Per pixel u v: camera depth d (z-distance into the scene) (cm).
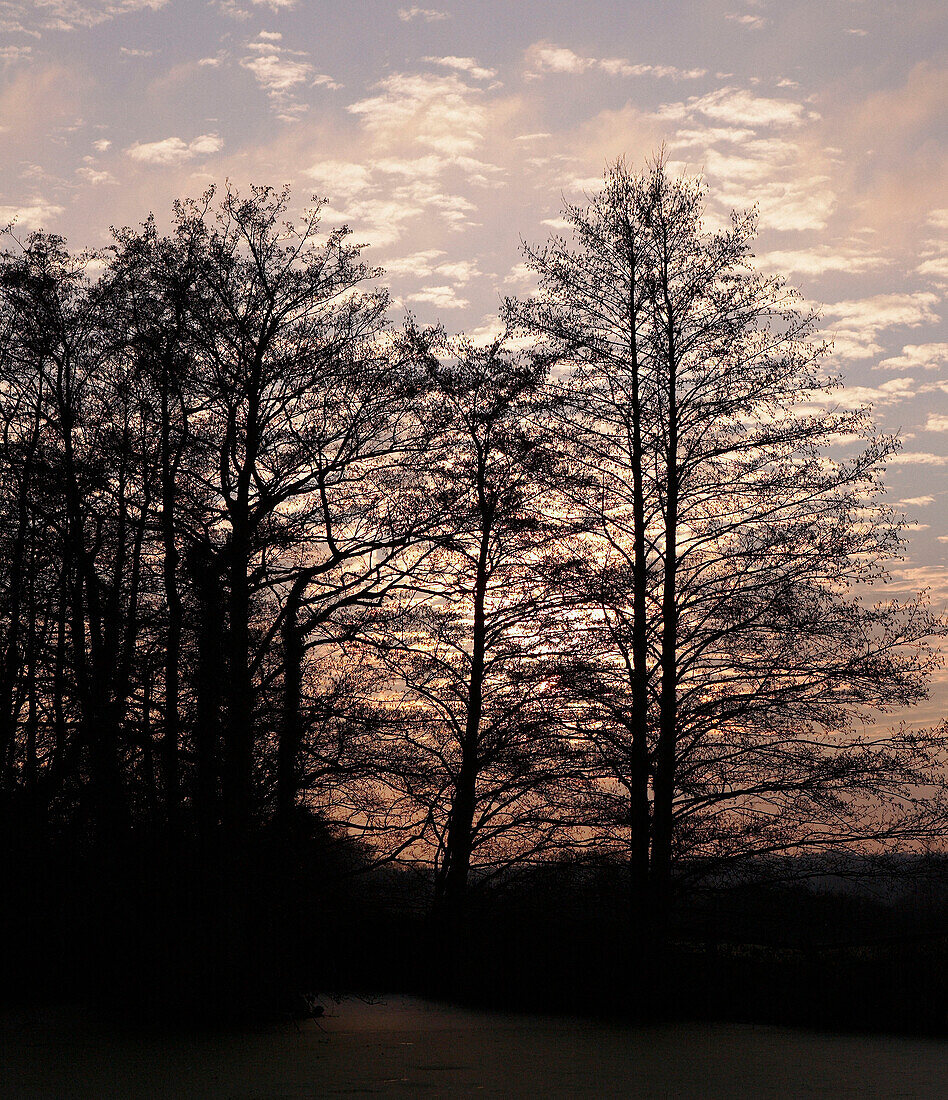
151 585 2208
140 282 2220
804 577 2317
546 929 2317
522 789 2509
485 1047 1666
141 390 2183
